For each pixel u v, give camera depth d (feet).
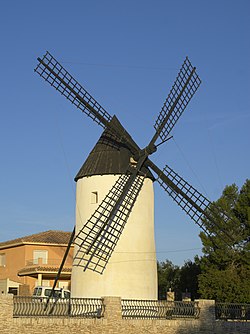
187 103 108.37
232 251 134.72
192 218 103.96
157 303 91.15
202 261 140.26
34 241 167.32
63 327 76.79
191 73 108.78
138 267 97.60
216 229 104.78
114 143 102.47
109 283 95.09
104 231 95.35
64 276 161.68
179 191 103.45
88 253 93.30
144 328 85.20
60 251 170.81
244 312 99.81
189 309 92.94
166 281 203.10
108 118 102.22
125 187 97.86
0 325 70.95
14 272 168.76
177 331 88.94
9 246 171.42
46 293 116.78
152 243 101.35
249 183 142.61
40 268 155.53
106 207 96.32
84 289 95.96
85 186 101.04
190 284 156.35
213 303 95.14
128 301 88.28
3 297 72.02
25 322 73.51
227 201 141.28
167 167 103.40
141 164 100.12
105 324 81.00
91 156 103.14
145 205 100.94
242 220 138.82
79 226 100.37
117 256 96.37
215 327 93.81
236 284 127.34
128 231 98.07
